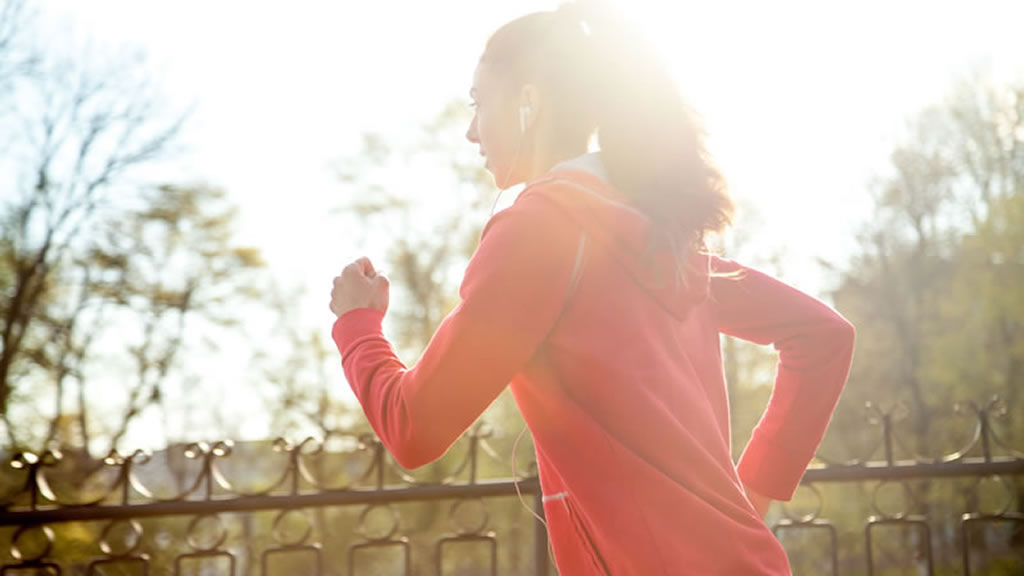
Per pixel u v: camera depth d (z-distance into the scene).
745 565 0.93
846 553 11.39
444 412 0.92
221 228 17.62
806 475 3.03
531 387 0.97
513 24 1.06
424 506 15.49
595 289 0.94
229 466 11.08
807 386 1.15
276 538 2.74
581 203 0.94
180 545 7.88
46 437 14.86
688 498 0.93
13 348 14.77
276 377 18.84
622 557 0.93
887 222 21.14
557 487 1.01
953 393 19.39
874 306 21.22
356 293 1.07
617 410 0.93
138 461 2.66
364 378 1.01
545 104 1.03
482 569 15.25
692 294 1.01
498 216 0.95
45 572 2.58
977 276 19.61
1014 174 19.91
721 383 1.08
